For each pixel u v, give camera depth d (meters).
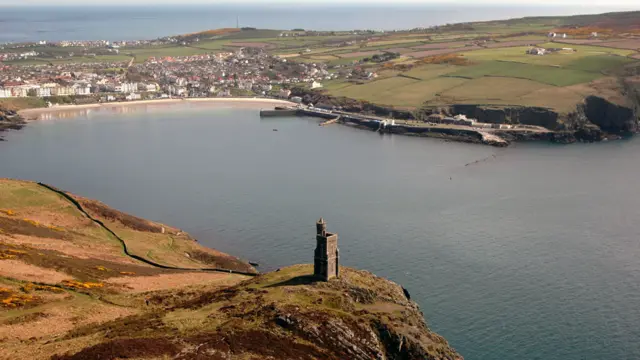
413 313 134.75
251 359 103.44
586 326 159.12
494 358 145.62
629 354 146.88
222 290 136.38
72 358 95.62
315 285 133.75
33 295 128.38
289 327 114.50
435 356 121.38
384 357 117.56
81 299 131.00
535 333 155.88
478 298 174.38
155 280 159.38
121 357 96.50
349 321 120.00
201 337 106.75
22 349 101.44
